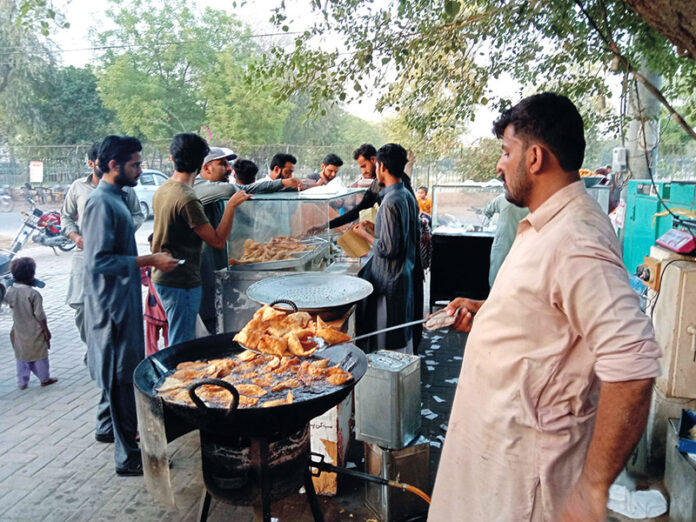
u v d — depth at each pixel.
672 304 2.85
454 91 4.16
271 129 25.66
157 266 3.01
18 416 3.93
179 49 25.14
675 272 2.83
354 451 3.41
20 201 18.56
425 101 4.10
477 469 1.50
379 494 2.71
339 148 22.25
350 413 3.33
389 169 3.89
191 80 26.78
